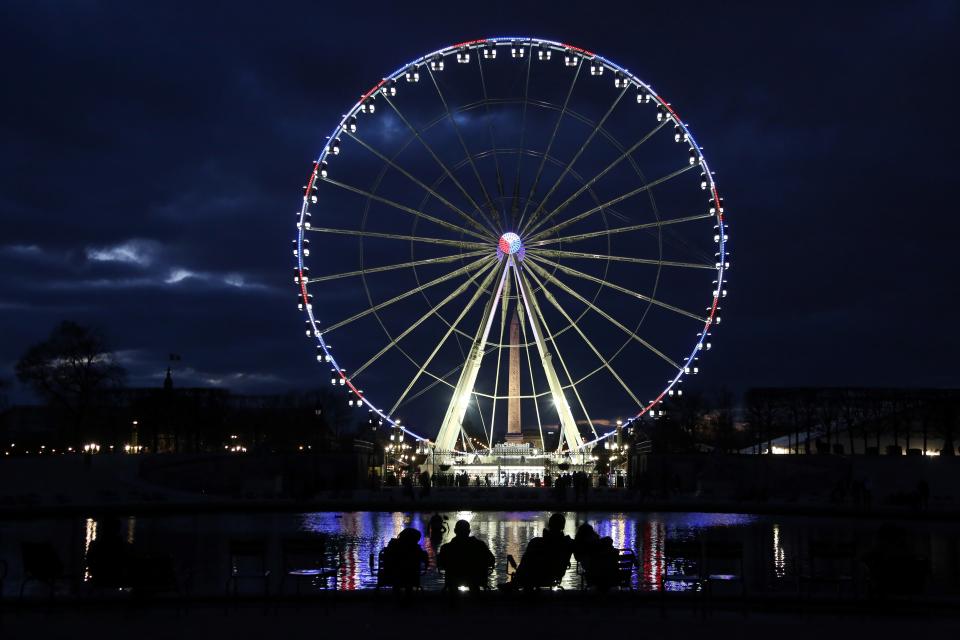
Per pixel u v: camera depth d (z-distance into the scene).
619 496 94.62
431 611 28.97
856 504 83.44
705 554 32.44
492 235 93.31
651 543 56.12
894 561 29.77
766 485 104.69
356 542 55.94
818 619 27.86
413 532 30.17
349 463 108.38
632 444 129.50
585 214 92.69
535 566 30.06
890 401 142.00
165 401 172.62
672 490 100.00
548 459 109.62
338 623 26.61
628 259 92.00
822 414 143.12
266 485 99.50
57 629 25.73
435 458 106.50
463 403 104.31
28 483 94.00
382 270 91.44
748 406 146.25
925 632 25.50
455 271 92.75
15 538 59.38
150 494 94.38
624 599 30.84
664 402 92.44
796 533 62.88
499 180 92.94
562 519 30.94
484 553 29.81
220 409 176.62
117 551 30.33
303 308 90.69
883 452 143.62
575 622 26.81
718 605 30.17
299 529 64.94
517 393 113.44
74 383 138.88
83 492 94.06
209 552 51.28
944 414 138.12
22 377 138.00
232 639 24.31
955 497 96.31
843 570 44.88
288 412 184.62
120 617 27.97
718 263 91.12
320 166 91.44
